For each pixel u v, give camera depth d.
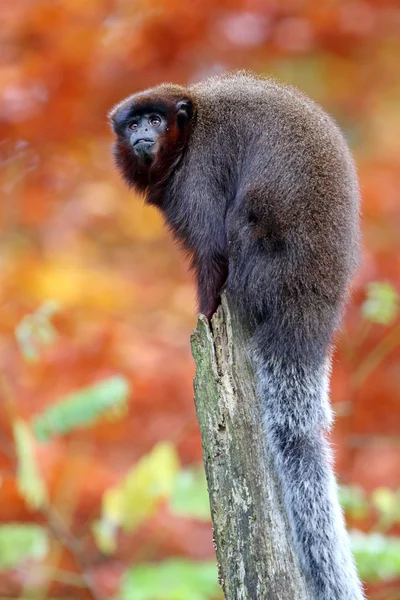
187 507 11.65
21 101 15.84
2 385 13.80
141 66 16.52
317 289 9.73
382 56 21.25
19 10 15.89
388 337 13.88
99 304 16.03
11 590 13.81
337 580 8.87
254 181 9.88
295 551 8.61
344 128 25.33
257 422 8.82
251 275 9.80
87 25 16.17
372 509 12.72
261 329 9.81
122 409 13.12
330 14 17.84
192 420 14.97
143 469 11.71
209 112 10.63
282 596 8.30
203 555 14.55
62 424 11.66
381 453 15.24
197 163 10.52
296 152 9.79
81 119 16.58
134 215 19.17
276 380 9.64
